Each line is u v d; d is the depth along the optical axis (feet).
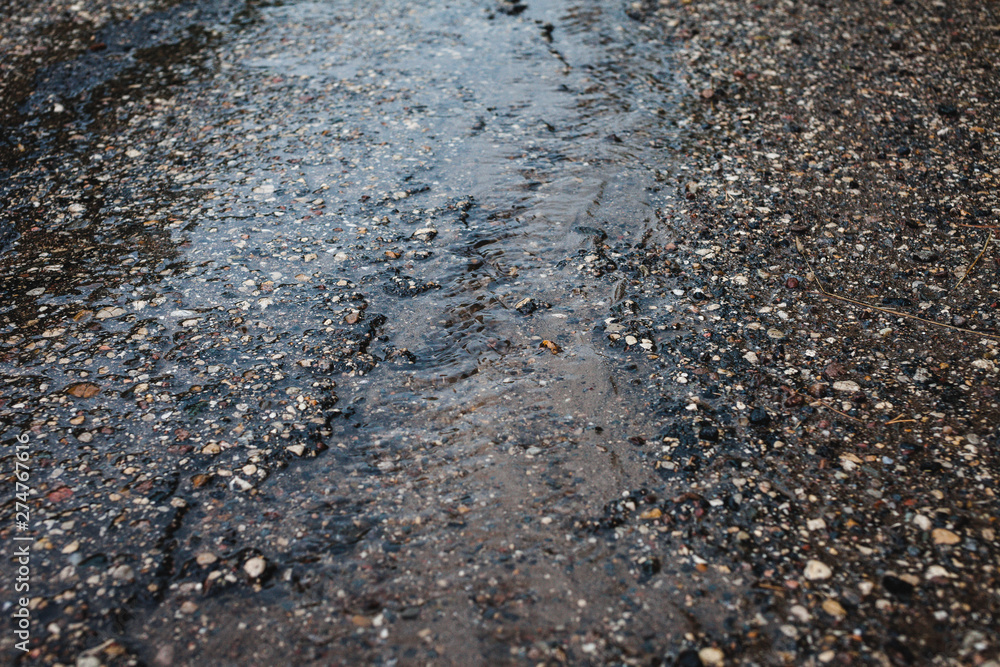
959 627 8.44
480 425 11.56
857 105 19.26
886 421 11.22
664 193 16.65
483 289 14.24
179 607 9.00
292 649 8.57
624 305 13.73
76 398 11.85
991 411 11.18
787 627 8.61
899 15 23.44
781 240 15.01
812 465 10.63
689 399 11.80
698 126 18.93
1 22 23.91
